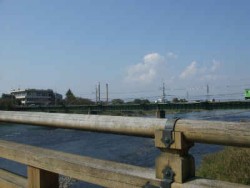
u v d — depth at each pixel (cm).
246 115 7288
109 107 7581
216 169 1022
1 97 11938
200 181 226
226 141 210
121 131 262
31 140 4188
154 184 238
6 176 384
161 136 236
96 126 279
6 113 383
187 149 234
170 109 6869
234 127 205
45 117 328
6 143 385
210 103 6638
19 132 5316
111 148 3212
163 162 237
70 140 4134
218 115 6856
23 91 14238
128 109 7312
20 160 347
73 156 309
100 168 271
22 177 377
